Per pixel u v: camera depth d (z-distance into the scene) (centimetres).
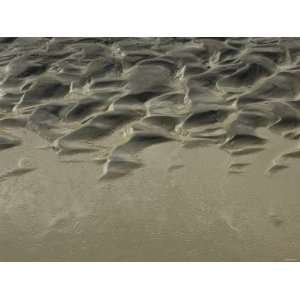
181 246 171
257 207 186
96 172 203
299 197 190
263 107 238
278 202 188
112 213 184
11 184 198
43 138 223
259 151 212
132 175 201
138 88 254
